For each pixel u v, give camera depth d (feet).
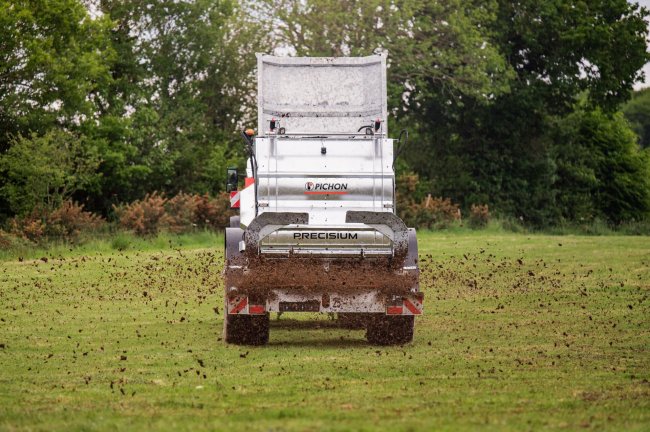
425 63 467.11
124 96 430.61
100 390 91.45
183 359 110.63
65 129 381.81
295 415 78.69
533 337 129.29
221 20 455.22
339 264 120.06
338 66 147.43
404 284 118.21
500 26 511.81
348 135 138.82
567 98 528.22
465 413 79.36
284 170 127.54
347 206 127.75
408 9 462.60
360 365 106.11
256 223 116.98
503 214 498.28
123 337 129.29
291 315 158.92
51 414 80.23
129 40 442.09
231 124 480.64
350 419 76.89
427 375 99.45
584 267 227.20
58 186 347.97
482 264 236.22
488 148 524.52
